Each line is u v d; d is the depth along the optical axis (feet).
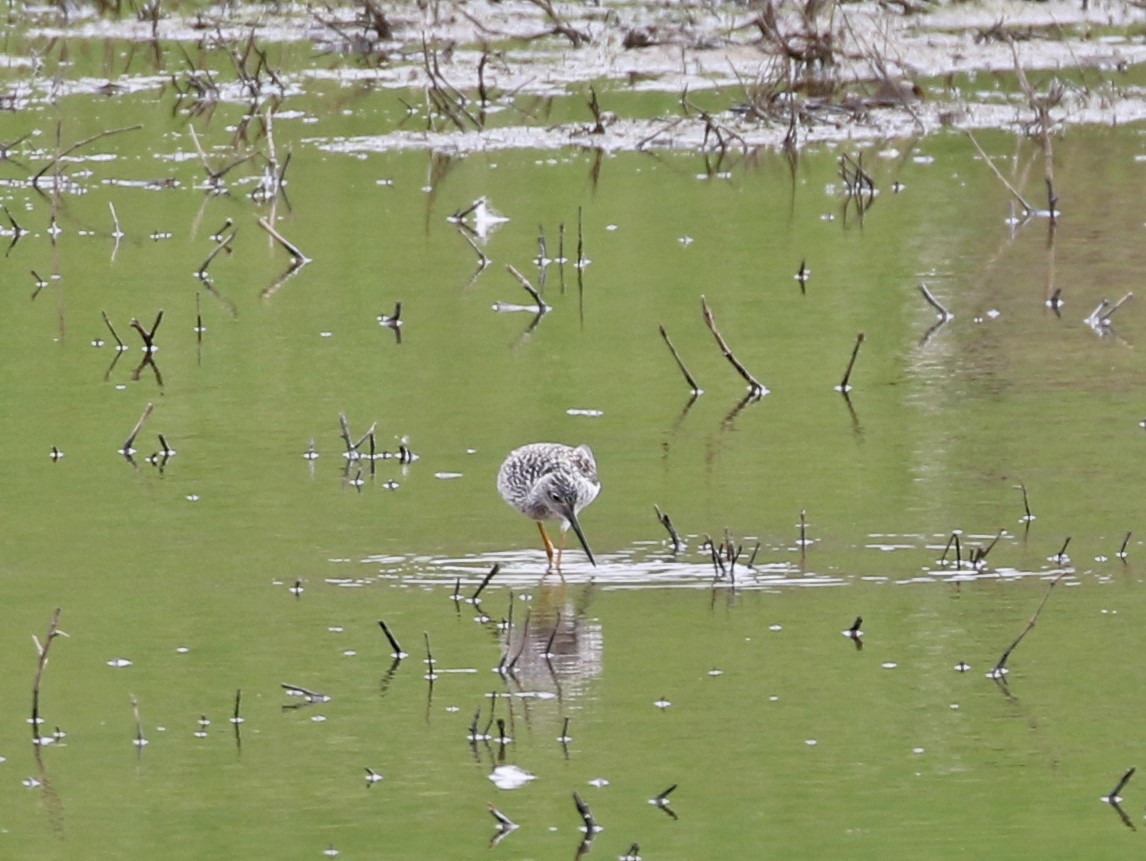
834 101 92.43
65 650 34.81
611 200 75.31
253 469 45.37
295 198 76.23
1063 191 74.74
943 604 36.32
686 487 43.45
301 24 115.85
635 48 105.60
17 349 56.34
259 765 30.32
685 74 99.30
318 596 37.40
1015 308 59.00
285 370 54.03
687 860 26.94
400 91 99.30
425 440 47.44
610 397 50.96
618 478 44.14
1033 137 85.20
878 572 38.04
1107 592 36.68
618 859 27.07
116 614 36.45
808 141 87.10
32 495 43.57
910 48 105.40
